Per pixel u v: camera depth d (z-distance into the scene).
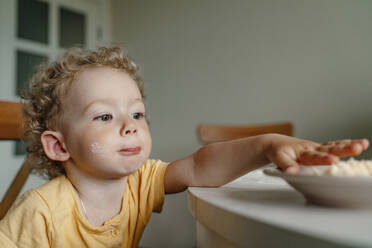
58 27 2.63
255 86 2.28
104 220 0.65
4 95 2.27
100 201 0.64
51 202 0.60
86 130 0.59
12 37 2.33
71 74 0.64
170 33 2.70
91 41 2.89
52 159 0.67
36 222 0.58
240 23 2.36
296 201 0.35
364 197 0.30
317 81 2.01
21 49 2.38
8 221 0.59
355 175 0.32
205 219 0.36
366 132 1.83
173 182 0.68
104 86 0.61
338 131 1.93
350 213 0.29
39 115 0.70
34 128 0.72
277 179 0.61
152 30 2.80
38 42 2.50
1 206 0.88
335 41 1.95
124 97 0.62
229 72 2.40
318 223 0.24
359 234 0.21
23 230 0.58
